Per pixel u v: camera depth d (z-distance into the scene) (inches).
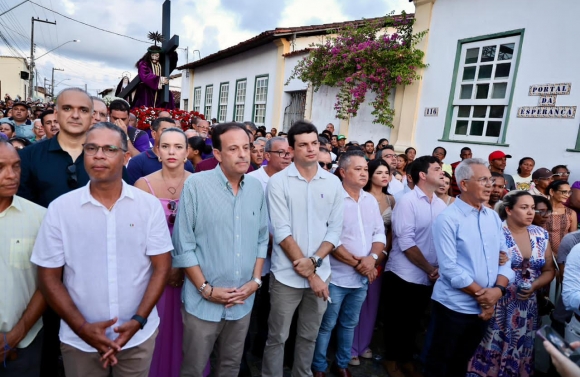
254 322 152.5
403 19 303.4
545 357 122.9
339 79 340.5
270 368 103.2
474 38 256.4
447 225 103.7
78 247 70.4
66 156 96.0
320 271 102.0
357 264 111.7
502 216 118.2
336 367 120.6
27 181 94.5
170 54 331.3
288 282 99.1
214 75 659.4
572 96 208.4
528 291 109.2
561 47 212.8
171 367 100.8
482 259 103.0
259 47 515.2
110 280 72.3
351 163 115.5
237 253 90.0
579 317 94.3
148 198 77.3
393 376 123.4
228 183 90.4
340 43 335.0
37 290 75.6
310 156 99.3
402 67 286.5
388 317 128.4
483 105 253.4
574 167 207.0
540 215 119.7
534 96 225.0
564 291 96.0
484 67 253.4
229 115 603.2
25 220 75.4
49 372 97.7
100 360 72.2
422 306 126.3
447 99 273.1
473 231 103.3
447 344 105.5
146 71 315.9
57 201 70.7
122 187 74.5
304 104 433.7
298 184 101.4
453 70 269.1
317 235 101.9
